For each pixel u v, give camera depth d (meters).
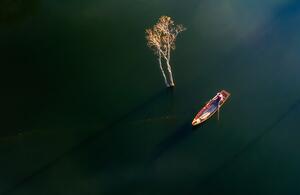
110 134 85.44
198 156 82.50
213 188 78.56
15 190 78.62
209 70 93.69
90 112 88.12
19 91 90.88
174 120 87.00
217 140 84.50
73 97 90.06
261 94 90.12
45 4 106.38
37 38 99.81
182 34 100.31
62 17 103.81
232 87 91.12
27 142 84.31
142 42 98.62
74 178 80.12
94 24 102.56
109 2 107.25
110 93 90.56
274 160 81.56
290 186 78.50
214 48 97.56
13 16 103.88
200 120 86.12
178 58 96.06
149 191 78.38
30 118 87.19
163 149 83.56
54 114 87.75
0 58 96.25
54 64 95.12
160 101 89.25
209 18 103.25
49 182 79.62
